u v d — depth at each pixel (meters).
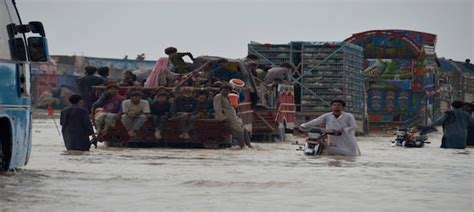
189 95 47.56
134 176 27.61
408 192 24.22
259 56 69.44
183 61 52.16
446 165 35.88
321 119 42.44
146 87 48.88
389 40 81.31
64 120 42.53
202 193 23.03
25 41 28.06
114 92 48.28
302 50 69.50
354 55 72.12
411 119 80.88
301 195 22.97
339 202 21.64
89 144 42.69
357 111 72.62
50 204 20.30
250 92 54.19
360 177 28.78
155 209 19.84
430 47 82.69
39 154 38.75
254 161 36.03
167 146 47.78
